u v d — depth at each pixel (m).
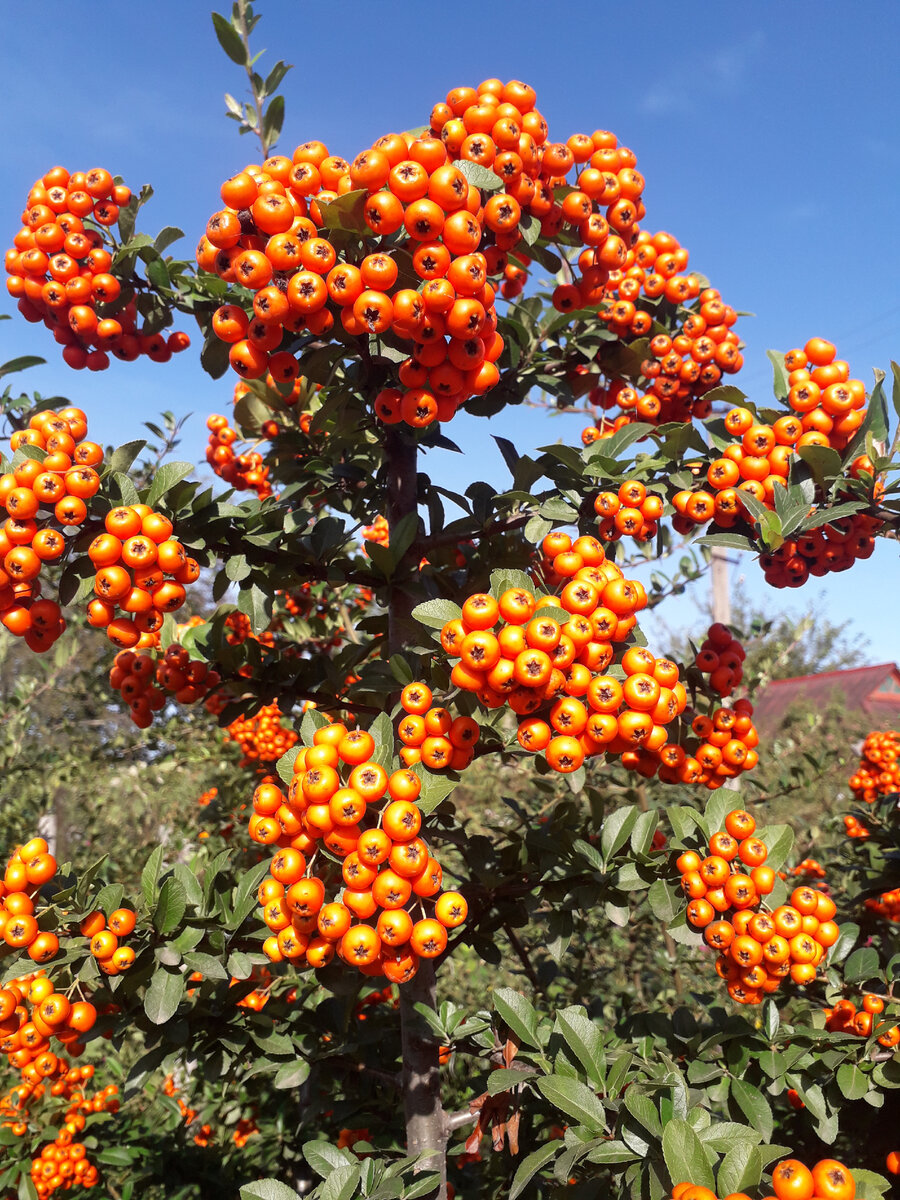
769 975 0.24
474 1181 0.36
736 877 0.24
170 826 0.87
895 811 0.39
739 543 0.27
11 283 0.29
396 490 0.32
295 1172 0.41
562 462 0.29
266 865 0.26
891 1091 0.30
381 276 0.23
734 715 0.29
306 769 0.22
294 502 0.35
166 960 0.25
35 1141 0.41
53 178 0.29
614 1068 0.23
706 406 0.34
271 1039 0.28
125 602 0.24
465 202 0.23
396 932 0.21
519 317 0.32
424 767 0.23
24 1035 0.24
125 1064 0.60
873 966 0.28
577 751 0.21
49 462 0.24
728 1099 0.25
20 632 0.25
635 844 0.27
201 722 0.81
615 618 0.22
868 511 0.27
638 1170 0.20
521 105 0.27
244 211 0.24
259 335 0.25
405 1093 0.29
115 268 0.30
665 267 0.34
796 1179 0.19
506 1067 0.26
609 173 0.29
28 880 0.25
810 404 0.28
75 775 0.79
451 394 0.25
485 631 0.21
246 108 0.32
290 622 0.51
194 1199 0.45
